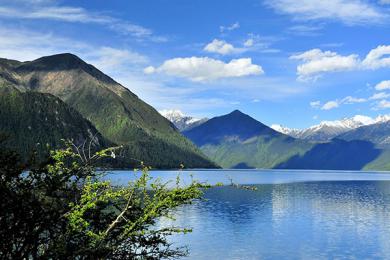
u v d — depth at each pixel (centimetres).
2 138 1056
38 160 1113
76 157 1221
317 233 5862
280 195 12106
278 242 5269
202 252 4647
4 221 1009
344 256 4631
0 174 1023
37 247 1112
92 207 1167
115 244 1119
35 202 1027
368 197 11619
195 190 1198
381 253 4759
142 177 1234
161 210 1182
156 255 1246
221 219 7025
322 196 11888
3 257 1017
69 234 1080
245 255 4581
